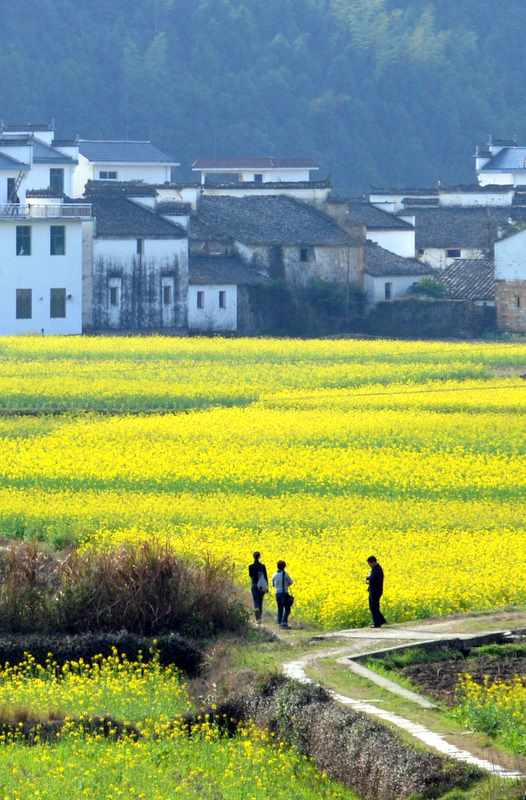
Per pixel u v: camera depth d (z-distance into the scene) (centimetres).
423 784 6969
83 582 10238
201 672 9500
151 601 10188
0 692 8762
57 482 14988
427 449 16650
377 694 8269
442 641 9450
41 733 8056
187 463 15775
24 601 10200
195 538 12325
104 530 12675
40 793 6994
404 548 12069
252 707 8325
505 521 13188
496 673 8850
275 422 18338
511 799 6669
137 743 7906
